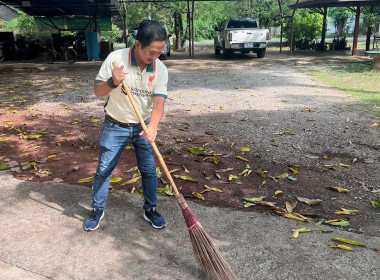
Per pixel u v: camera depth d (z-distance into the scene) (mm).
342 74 11586
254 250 2840
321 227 3145
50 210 3438
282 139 5379
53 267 2678
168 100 8070
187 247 2912
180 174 4270
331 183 4031
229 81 10586
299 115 6637
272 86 9664
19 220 3271
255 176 4215
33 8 18109
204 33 40312
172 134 5660
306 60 15766
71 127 6090
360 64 13992
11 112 7043
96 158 4746
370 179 4105
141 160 3066
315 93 8656
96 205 3123
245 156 4777
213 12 33438
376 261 2693
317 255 2771
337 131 5688
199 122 6297
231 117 6578
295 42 23469
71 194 3732
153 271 2645
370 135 5480
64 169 4410
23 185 3914
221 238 2998
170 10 26859
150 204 3160
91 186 3957
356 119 6309
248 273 2602
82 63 16219
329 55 18094
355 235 3012
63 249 2877
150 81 2736
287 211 3426
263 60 16109
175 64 15141
